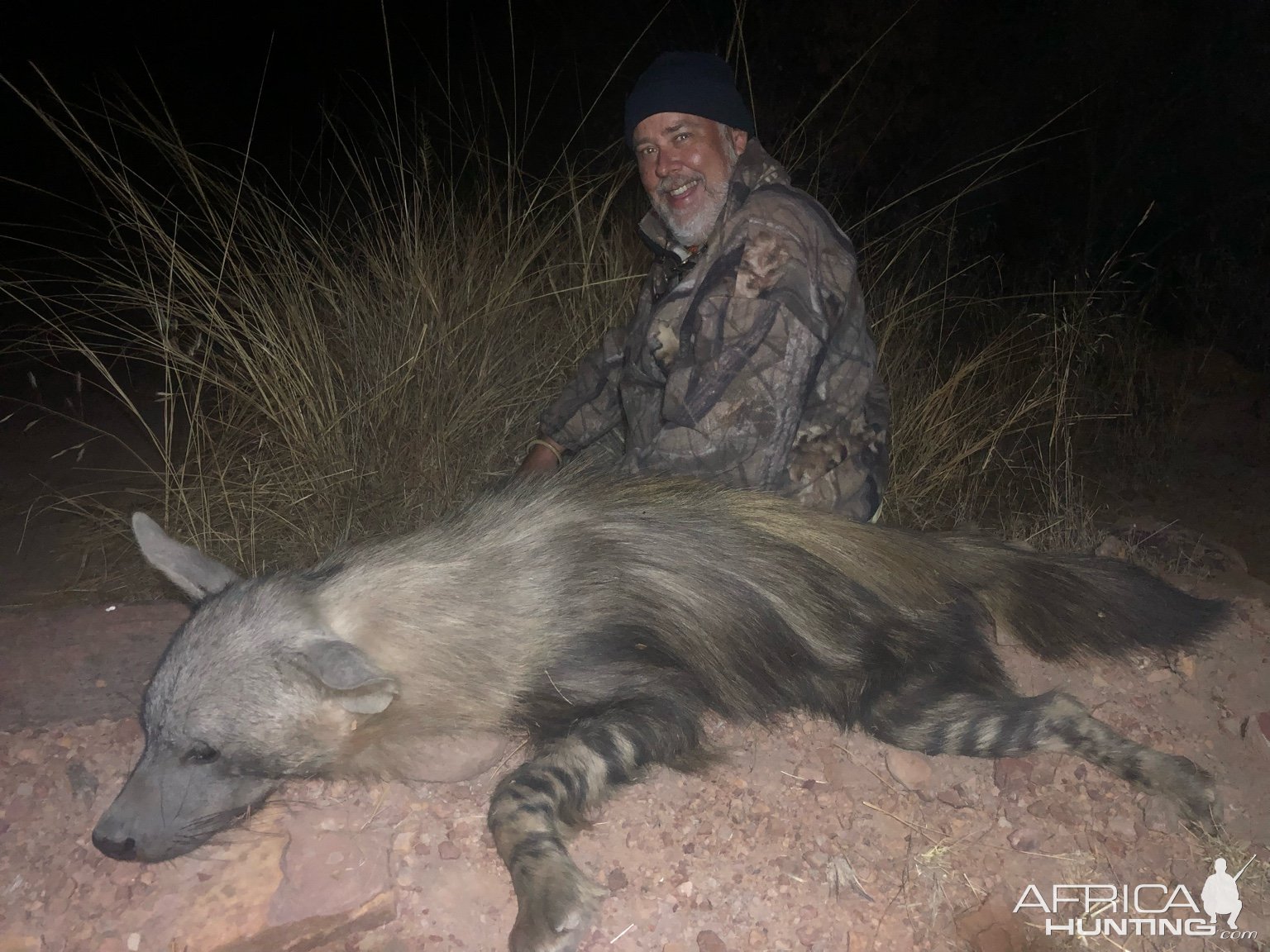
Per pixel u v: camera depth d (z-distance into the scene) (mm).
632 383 1596
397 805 1200
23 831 1138
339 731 1168
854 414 1505
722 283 1401
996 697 1358
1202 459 2693
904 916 1113
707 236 1542
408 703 1210
